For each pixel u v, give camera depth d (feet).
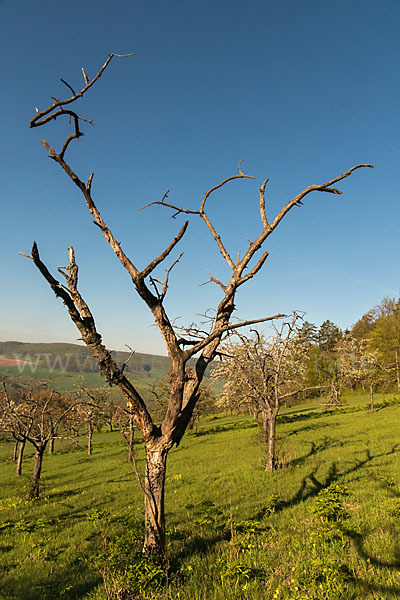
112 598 17.89
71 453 129.49
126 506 43.27
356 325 296.30
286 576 19.43
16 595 20.75
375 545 21.68
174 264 22.99
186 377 23.12
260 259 24.49
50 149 20.76
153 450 21.63
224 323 24.08
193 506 37.81
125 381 21.47
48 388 66.18
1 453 152.15
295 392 57.16
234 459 69.15
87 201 22.34
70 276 21.75
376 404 140.46
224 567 20.45
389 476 41.37
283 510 32.89
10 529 37.09
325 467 50.85
